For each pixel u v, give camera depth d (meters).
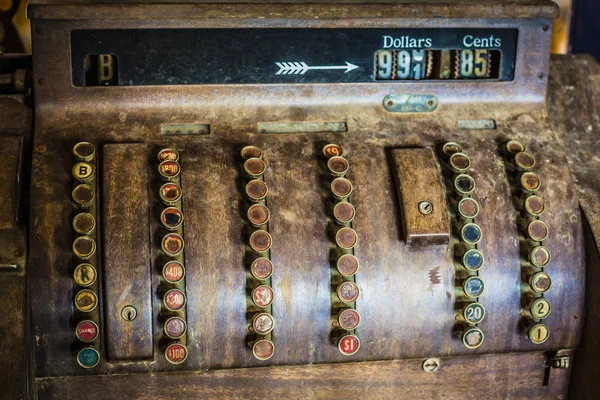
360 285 0.82
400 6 0.88
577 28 1.14
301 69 0.88
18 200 0.80
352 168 0.85
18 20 1.02
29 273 0.78
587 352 0.85
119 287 0.78
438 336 0.83
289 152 0.85
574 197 0.87
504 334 0.85
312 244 0.82
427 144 0.88
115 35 0.85
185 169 0.83
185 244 0.80
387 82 0.90
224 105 0.87
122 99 0.86
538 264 0.84
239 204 0.82
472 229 0.83
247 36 0.87
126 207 0.80
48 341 0.79
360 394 0.85
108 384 0.81
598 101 0.95
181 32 0.86
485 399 0.87
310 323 0.81
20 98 0.87
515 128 0.90
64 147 0.83
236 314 0.80
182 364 0.80
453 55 0.92
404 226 0.83
